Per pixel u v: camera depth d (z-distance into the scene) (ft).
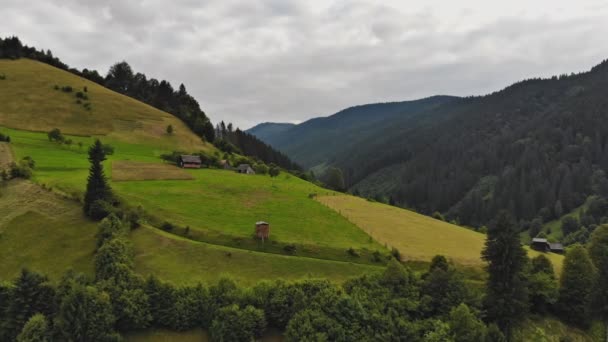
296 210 320.91
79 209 243.40
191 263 212.23
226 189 354.13
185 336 176.04
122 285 177.78
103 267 187.21
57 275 192.95
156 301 178.81
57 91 569.23
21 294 168.04
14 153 351.87
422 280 214.28
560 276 238.68
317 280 201.57
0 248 209.15
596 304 212.84
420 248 271.69
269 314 184.75
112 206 241.96
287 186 421.59
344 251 250.16
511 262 202.90
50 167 334.03
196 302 181.57
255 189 371.56
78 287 162.61
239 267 216.33
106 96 611.88
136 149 483.10
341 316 181.47
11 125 454.81
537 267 246.47
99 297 165.07
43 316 160.86
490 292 207.21
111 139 493.77
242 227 263.08
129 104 616.80
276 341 180.14
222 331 170.09
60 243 215.31
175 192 318.86
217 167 482.28
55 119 498.69
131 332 172.76
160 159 455.22
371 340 177.17
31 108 506.48
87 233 222.69
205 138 627.46
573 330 221.87
